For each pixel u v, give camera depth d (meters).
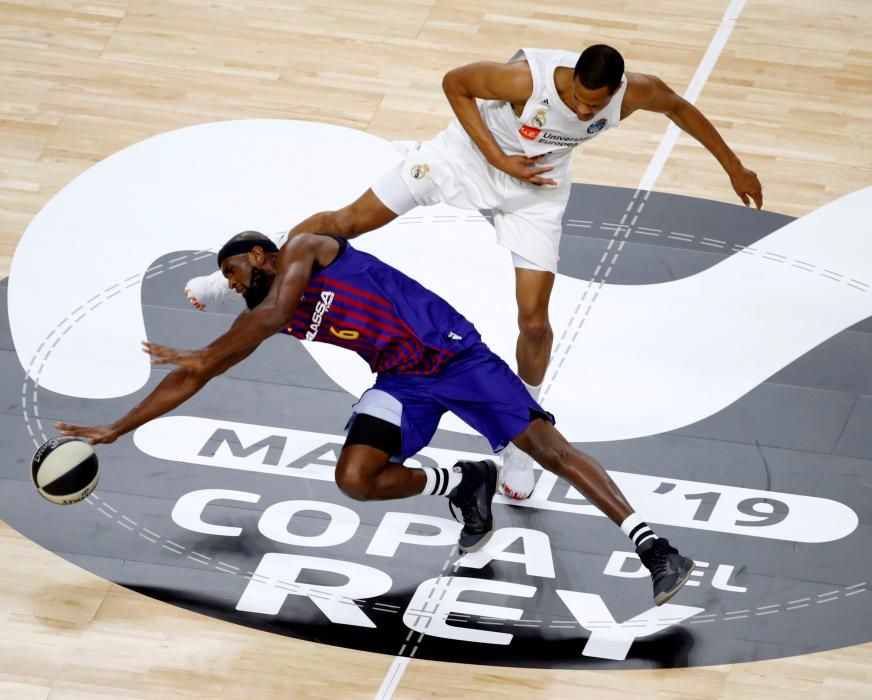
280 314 12.05
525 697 12.80
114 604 13.52
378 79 20.55
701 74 20.61
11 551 14.00
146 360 16.39
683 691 12.88
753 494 14.86
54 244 17.94
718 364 16.47
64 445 12.49
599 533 14.52
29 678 12.76
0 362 16.28
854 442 15.45
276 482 14.91
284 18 21.70
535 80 13.18
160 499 14.63
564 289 17.41
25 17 21.59
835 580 13.95
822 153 19.41
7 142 19.41
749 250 17.98
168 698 12.65
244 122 19.83
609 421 15.73
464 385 13.02
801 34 21.48
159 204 18.56
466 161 14.24
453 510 14.76
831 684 12.95
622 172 19.08
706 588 13.86
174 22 21.61
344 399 15.95
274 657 13.10
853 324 16.98
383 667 13.05
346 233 14.80
